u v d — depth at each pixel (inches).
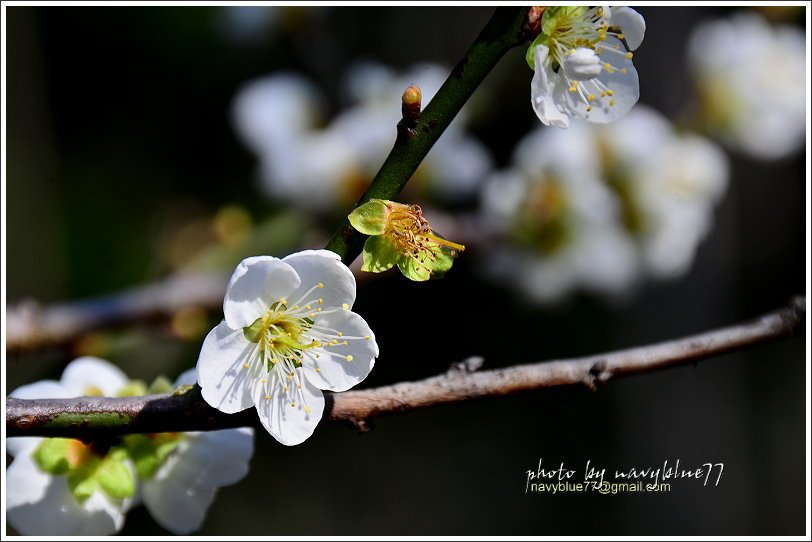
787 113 26.1
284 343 16.8
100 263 33.7
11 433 16.9
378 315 32.0
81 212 34.2
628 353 17.7
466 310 32.4
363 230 16.7
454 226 25.5
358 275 23.7
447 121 16.8
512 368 17.6
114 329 23.8
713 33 26.3
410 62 32.9
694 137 26.1
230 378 16.8
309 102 27.1
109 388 18.2
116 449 17.9
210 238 30.4
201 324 25.0
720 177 25.1
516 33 16.9
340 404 17.2
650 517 29.3
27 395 18.0
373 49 32.8
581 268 24.8
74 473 17.8
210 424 17.0
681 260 24.9
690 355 17.7
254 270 16.7
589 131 24.3
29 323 22.5
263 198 34.0
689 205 24.5
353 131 25.6
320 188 25.6
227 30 33.6
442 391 17.4
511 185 24.8
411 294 32.2
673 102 27.8
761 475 34.8
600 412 34.7
